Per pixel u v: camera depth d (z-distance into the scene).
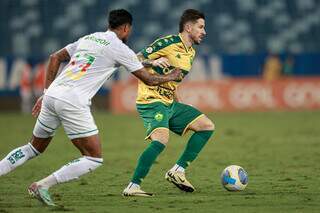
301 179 37.16
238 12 129.00
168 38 32.66
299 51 127.75
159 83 29.27
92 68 28.45
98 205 28.41
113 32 29.12
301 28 129.00
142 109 32.25
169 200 29.80
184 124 33.22
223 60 116.00
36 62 113.88
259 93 105.69
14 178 39.47
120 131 76.25
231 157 49.94
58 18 127.38
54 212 26.55
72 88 28.19
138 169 30.94
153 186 34.97
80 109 28.05
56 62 29.52
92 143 28.28
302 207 27.62
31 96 113.69
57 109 28.16
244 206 27.97
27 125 85.75
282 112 103.00
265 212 26.44
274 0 130.12
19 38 126.25
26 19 127.25
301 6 130.00
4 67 114.06
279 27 128.75
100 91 115.81
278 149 55.28
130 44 124.88
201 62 115.50
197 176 39.34
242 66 116.44
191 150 33.03
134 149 57.78
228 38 127.62
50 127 29.09
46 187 27.94
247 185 34.91
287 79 106.31
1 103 114.44
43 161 49.06
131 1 128.12
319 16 129.62
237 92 105.38
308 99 106.38
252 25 128.50
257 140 63.47
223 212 26.48
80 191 33.28
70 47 29.52
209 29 127.56
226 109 105.19
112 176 39.69
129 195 30.89
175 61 32.50
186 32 32.81
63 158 51.12
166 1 128.25
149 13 127.50
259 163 45.84
